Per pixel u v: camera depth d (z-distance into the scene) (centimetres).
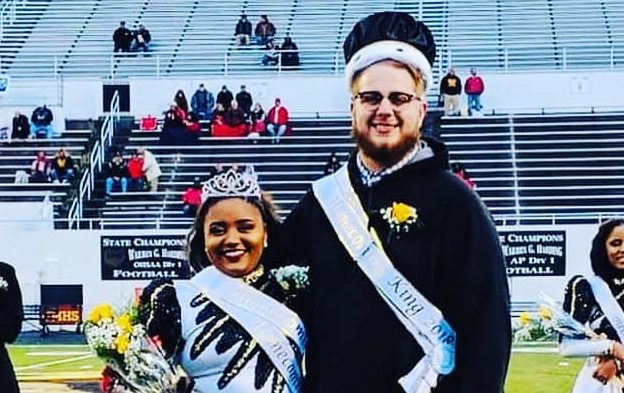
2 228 2325
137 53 3444
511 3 3541
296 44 3494
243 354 474
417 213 428
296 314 479
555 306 723
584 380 743
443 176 434
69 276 2298
